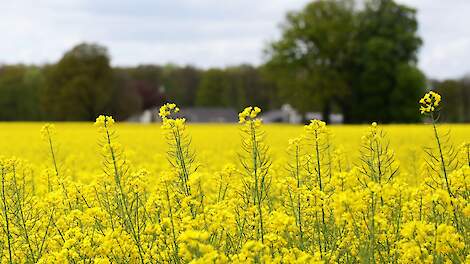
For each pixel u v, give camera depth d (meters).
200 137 25.66
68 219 6.47
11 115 94.88
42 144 21.67
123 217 6.36
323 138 7.28
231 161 14.98
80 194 7.51
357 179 6.46
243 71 121.06
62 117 73.31
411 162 11.12
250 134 6.29
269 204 7.21
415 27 68.19
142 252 5.81
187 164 6.61
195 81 129.38
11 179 7.20
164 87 128.25
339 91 64.19
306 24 69.50
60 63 74.31
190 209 5.89
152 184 10.52
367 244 5.25
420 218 6.00
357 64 66.19
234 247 5.88
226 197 7.58
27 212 7.03
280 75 69.25
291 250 5.27
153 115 109.62
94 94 73.69
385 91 64.88
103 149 6.60
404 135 23.09
